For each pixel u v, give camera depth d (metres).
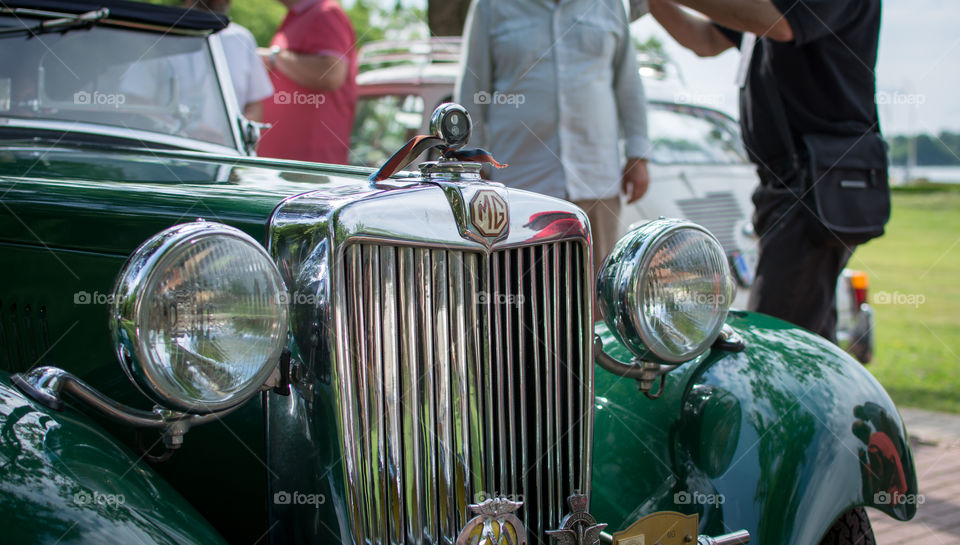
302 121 4.01
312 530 1.49
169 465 1.70
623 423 1.91
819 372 1.86
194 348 1.27
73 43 2.39
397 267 1.44
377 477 1.45
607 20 3.33
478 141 3.42
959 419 4.27
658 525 1.64
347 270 1.40
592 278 1.68
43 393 1.35
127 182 1.79
